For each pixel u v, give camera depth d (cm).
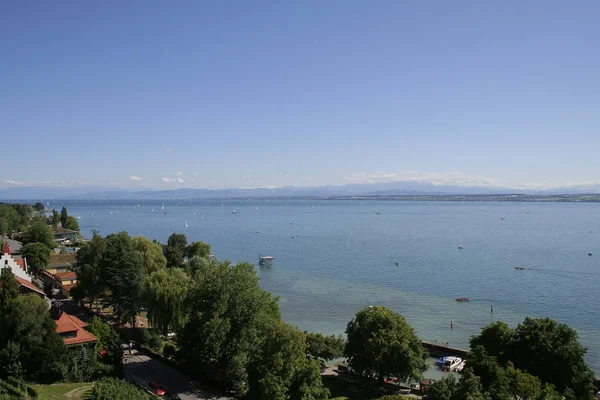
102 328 6938
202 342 6362
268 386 5256
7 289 6191
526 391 4881
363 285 14125
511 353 5928
